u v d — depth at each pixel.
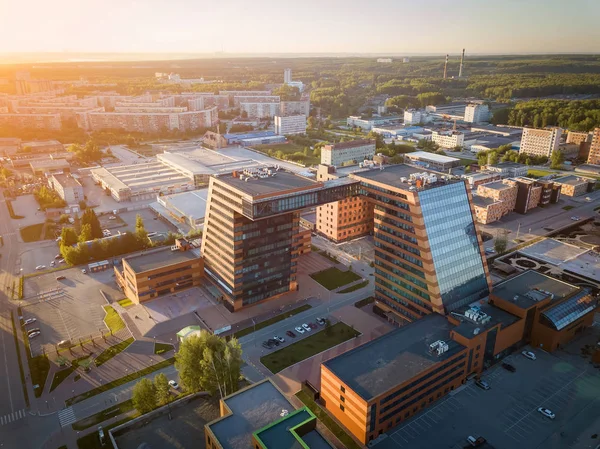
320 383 134.00
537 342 149.38
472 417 120.62
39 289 189.75
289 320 168.75
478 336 131.50
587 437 113.94
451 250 152.25
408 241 151.38
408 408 119.81
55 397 129.88
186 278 186.00
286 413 98.94
